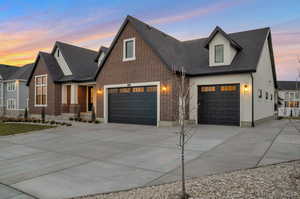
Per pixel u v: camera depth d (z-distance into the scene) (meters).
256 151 6.71
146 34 14.80
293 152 6.47
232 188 3.80
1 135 11.30
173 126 13.17
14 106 30.00
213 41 13.86
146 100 14.44
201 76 13.81
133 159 6.32
